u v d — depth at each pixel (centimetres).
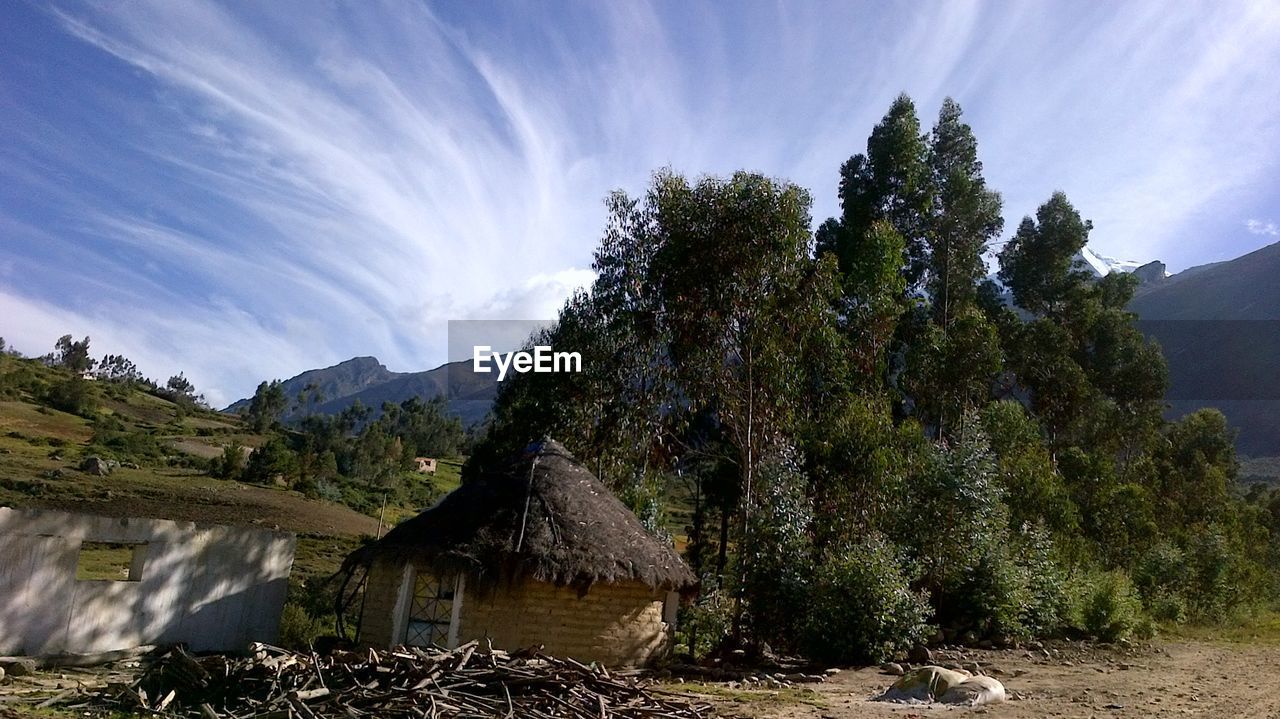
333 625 1922
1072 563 2433
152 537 1369
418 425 10162
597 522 1577
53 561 1231
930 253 3378
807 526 1945
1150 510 3491
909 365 3012
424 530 1535
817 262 2258
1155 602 2769
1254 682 1502
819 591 1692
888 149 3139
